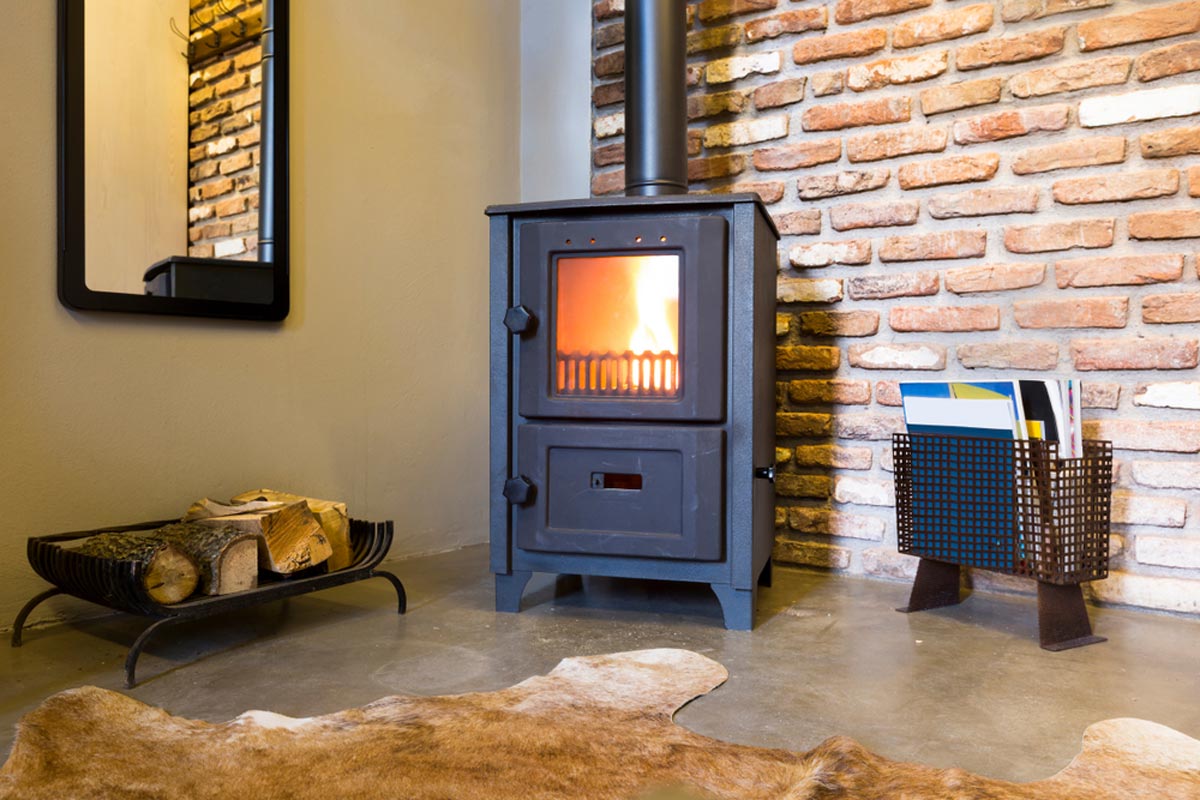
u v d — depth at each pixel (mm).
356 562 2082
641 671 1634
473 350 2854
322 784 1179
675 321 1940
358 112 2510
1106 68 2133
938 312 2338
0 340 1840
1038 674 1655
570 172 2908
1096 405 2141
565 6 2916
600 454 1972
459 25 2789
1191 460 2055
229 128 2205
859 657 1750
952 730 1395
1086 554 1868
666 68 2266
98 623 1953
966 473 2014
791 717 1444
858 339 2461
